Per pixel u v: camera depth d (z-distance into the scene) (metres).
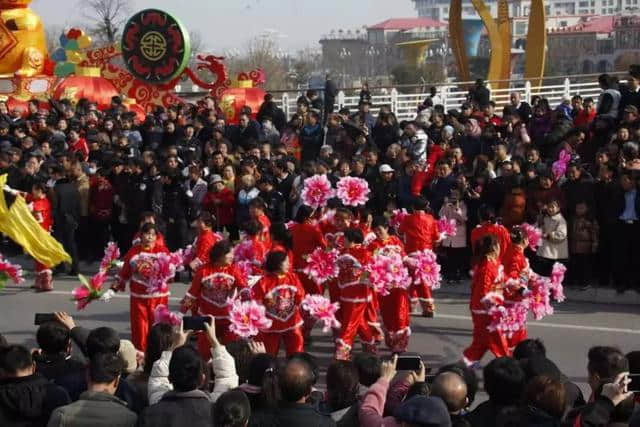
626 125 19.30
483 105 24.45
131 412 7.38
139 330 13.99
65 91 29.06
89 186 20.23
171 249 19.55
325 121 27.33
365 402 7.69
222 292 13.17
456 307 17.17
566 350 14.38
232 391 6.92
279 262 13.04
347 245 13.96
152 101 29.58
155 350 9.01
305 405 7.33
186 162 20.86
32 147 21.98
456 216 18.08
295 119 24.22
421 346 14.91
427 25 117.06
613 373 8.02
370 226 15.07
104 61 29.94
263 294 13.01
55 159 21.34
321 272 13.87
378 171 19.34
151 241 13.98
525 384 7.64
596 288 17.39
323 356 14.69
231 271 13.20
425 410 6.64
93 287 13.71
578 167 17.23
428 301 16.33
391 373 8.02
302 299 13.16
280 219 18.77
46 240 13.97
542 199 17.14
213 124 23.77
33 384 7.57
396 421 6.96
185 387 7.36
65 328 8.84
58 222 19.55
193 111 26.11
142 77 29.06
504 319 12.84
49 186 19.92
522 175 17.78
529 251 17.55
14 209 13.85
